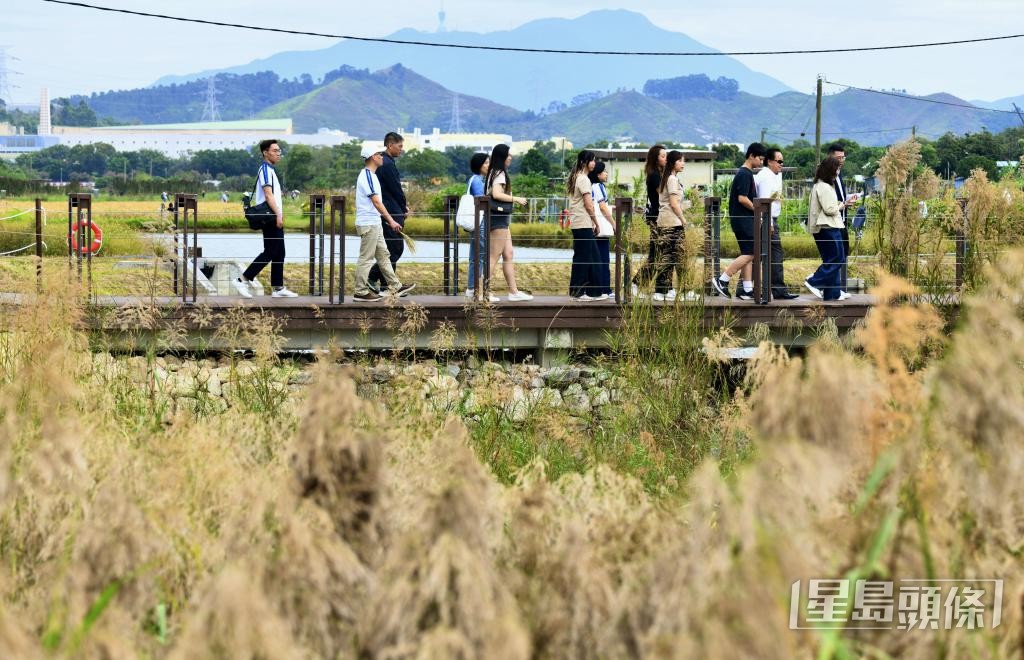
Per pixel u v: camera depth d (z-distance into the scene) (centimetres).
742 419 1297
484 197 2025
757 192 2167
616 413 1739
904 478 605
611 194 5800
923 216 2022
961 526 593
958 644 571
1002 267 726
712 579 493
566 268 3500
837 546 573
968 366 562
